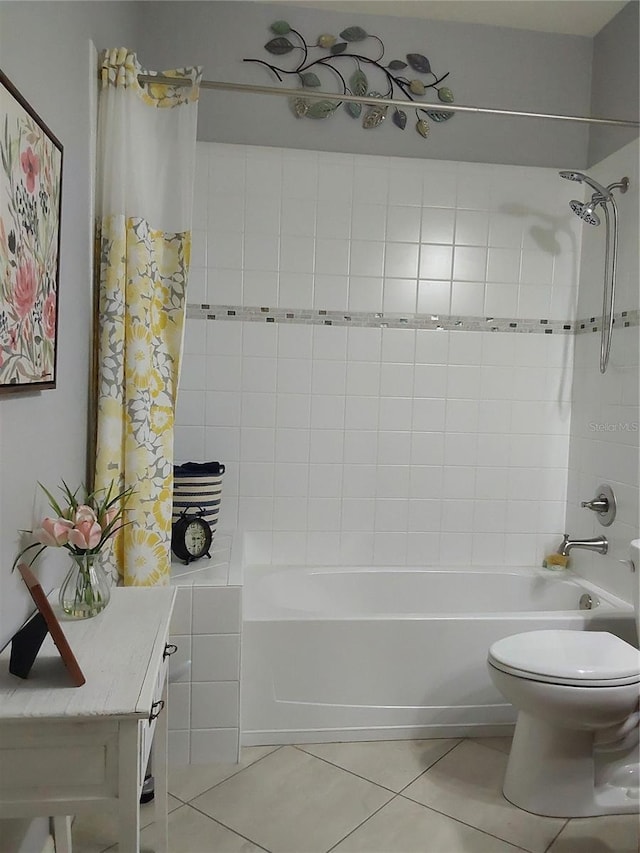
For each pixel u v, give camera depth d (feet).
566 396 9.86
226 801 6.55
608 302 8.74
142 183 6.97
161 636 4.58
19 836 4.68
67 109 5.71
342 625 7.70
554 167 9.68
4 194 4.00
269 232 9.16
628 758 6.81
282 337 9.28
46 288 4.93
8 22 4.24
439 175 9.41
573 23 9.37
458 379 9.63
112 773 3.69
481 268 9.56
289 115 9.17
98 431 6.71
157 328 7.22
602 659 6.45
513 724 8.01
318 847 5.92
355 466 9.55
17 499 4.64
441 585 9.53
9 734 3.62
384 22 9.32
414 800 6.64
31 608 4.99
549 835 6.18
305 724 7.69
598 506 8.89
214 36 9.04
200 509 8.23
